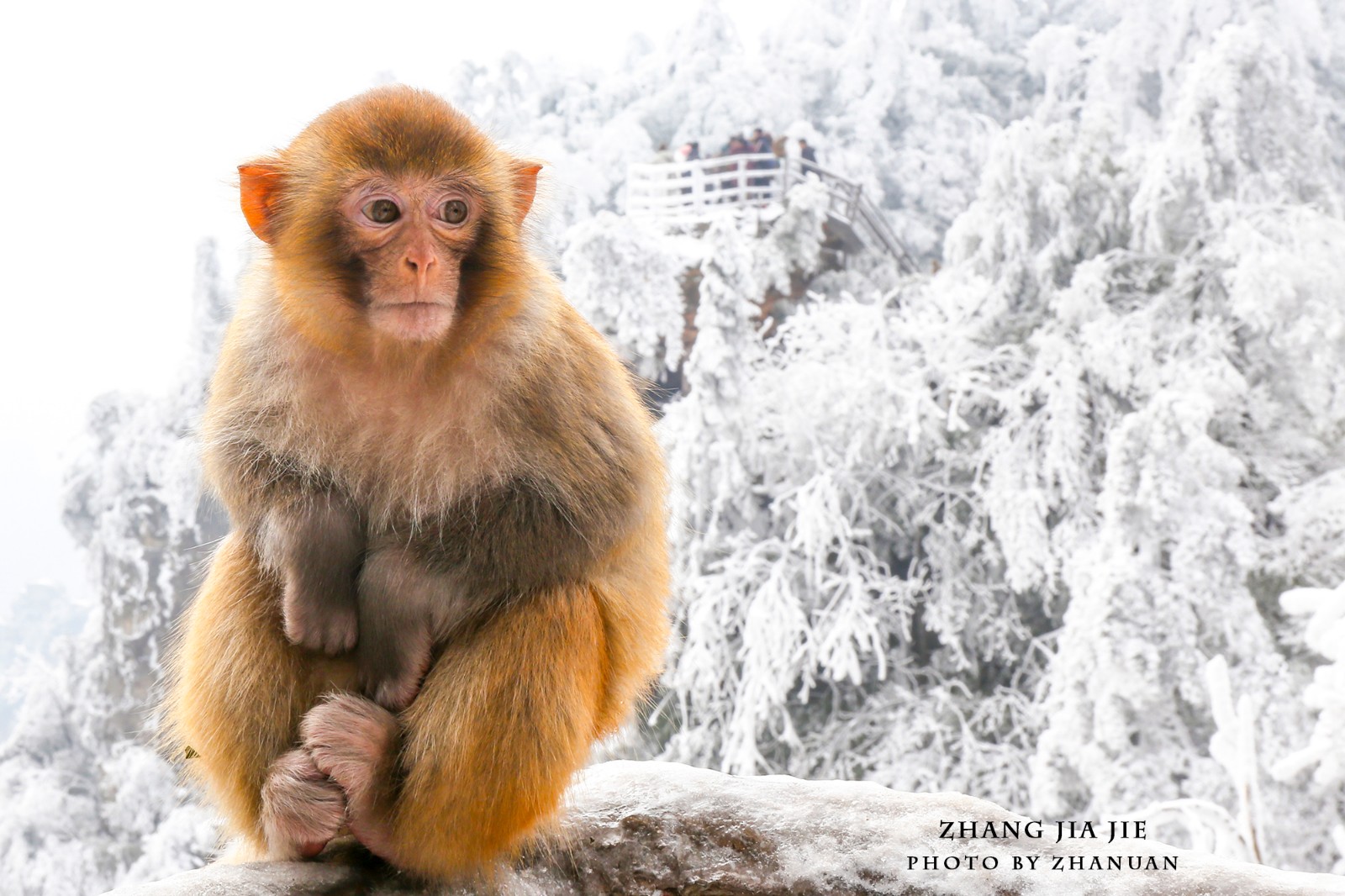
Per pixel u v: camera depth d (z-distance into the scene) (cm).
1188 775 1783
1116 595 1838
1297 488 2086
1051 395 2177
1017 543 2120
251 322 300
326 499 292
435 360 291
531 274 303
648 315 2447
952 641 2220
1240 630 1828
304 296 287
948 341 2342
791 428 2294
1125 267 2342
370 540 302
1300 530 2034
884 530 2381
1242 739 673
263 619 301
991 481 2206
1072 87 5488
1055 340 2209
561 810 324
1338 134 3519
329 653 302
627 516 302
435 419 295
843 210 3506
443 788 282
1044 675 2189
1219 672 686
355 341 288
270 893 273
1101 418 2223
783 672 2075
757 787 346
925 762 2195
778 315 3088
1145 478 1878
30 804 3331
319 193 287
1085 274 2241
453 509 294
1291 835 1628
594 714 301
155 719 341
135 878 2839
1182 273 2220
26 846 3312
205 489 322
